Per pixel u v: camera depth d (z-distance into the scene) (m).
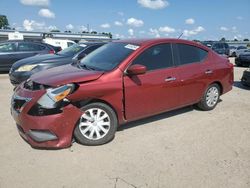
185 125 5.31
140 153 4.14
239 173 3.64
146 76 4.75
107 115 4.39
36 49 12.45
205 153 4.18
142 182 3.42
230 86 6.54
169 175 3.57
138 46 4.86
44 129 3.94
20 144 4.38
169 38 5.36
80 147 4.28
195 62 5.68
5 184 3.35
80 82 4.13
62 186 3.33
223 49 28.12
